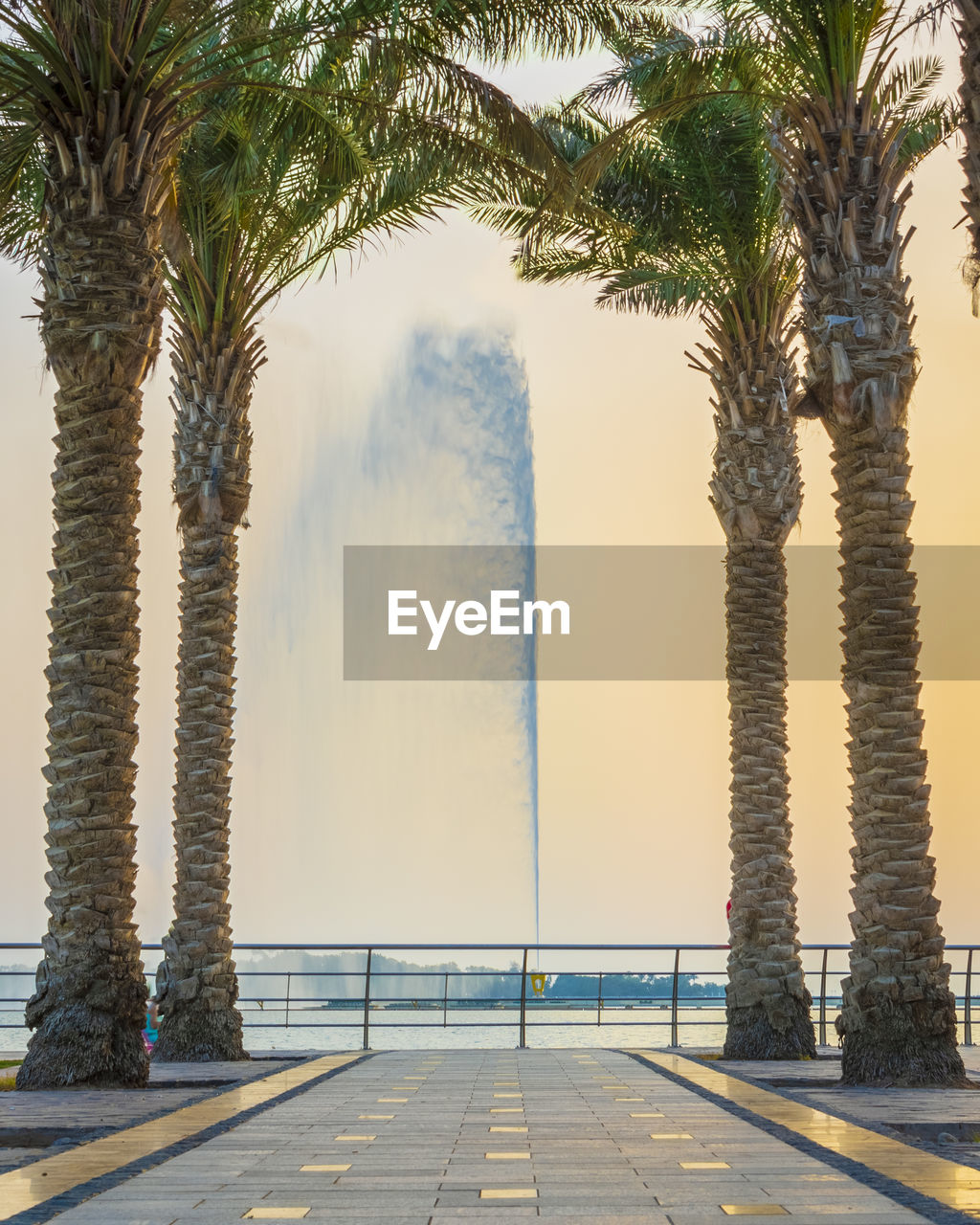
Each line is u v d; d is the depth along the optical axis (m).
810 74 11.95
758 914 13.97
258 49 12.95
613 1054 14.31
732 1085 9.94
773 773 14.31
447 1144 6.48
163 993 13.58
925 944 10.70
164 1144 6.56
